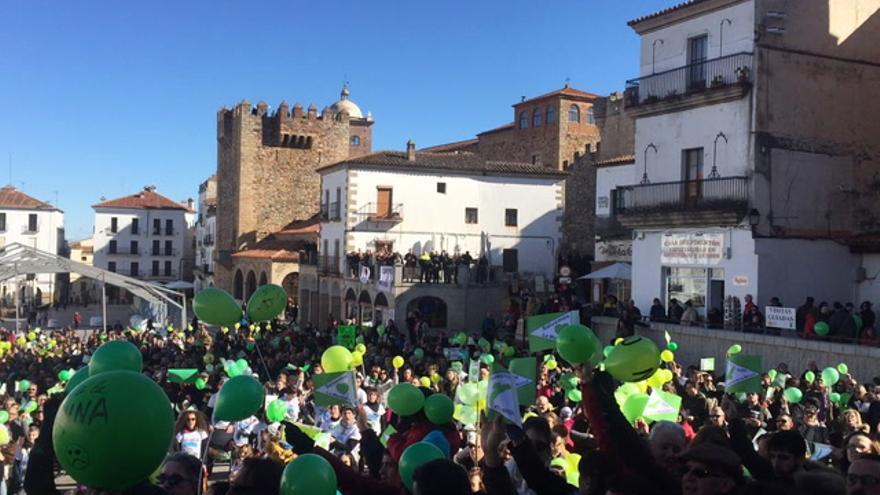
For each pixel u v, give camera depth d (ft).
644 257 98.27
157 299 152.25
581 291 129.80
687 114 93.30
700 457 15.03
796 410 44.75
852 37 91.61
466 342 90.12
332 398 34.88
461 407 35.53
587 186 168.35
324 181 173.37
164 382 65.57
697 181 91.15
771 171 85.40
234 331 117.19
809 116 88.12
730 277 86.79
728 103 88.07
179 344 107.65
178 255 335.88
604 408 18.17
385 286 134.82
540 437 23.27
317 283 174.81
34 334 122.93
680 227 92.84
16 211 298.56
